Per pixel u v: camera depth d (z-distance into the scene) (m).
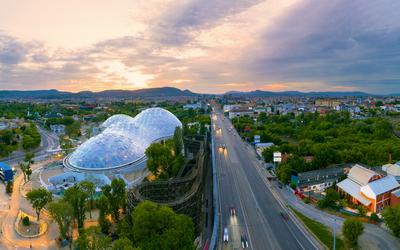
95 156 128.25
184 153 161.62
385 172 113.56
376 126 194.88
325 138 177.62
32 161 149.62
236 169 136.50
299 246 71.19
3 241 75.56
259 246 71.19
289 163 119.25
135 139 159.88
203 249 70.69
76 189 81.81
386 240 72.88
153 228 60.41
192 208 79.00
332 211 89.31
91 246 60.38
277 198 100.75
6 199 103.81
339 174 114.88
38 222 85.75
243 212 90.00
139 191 83.31
